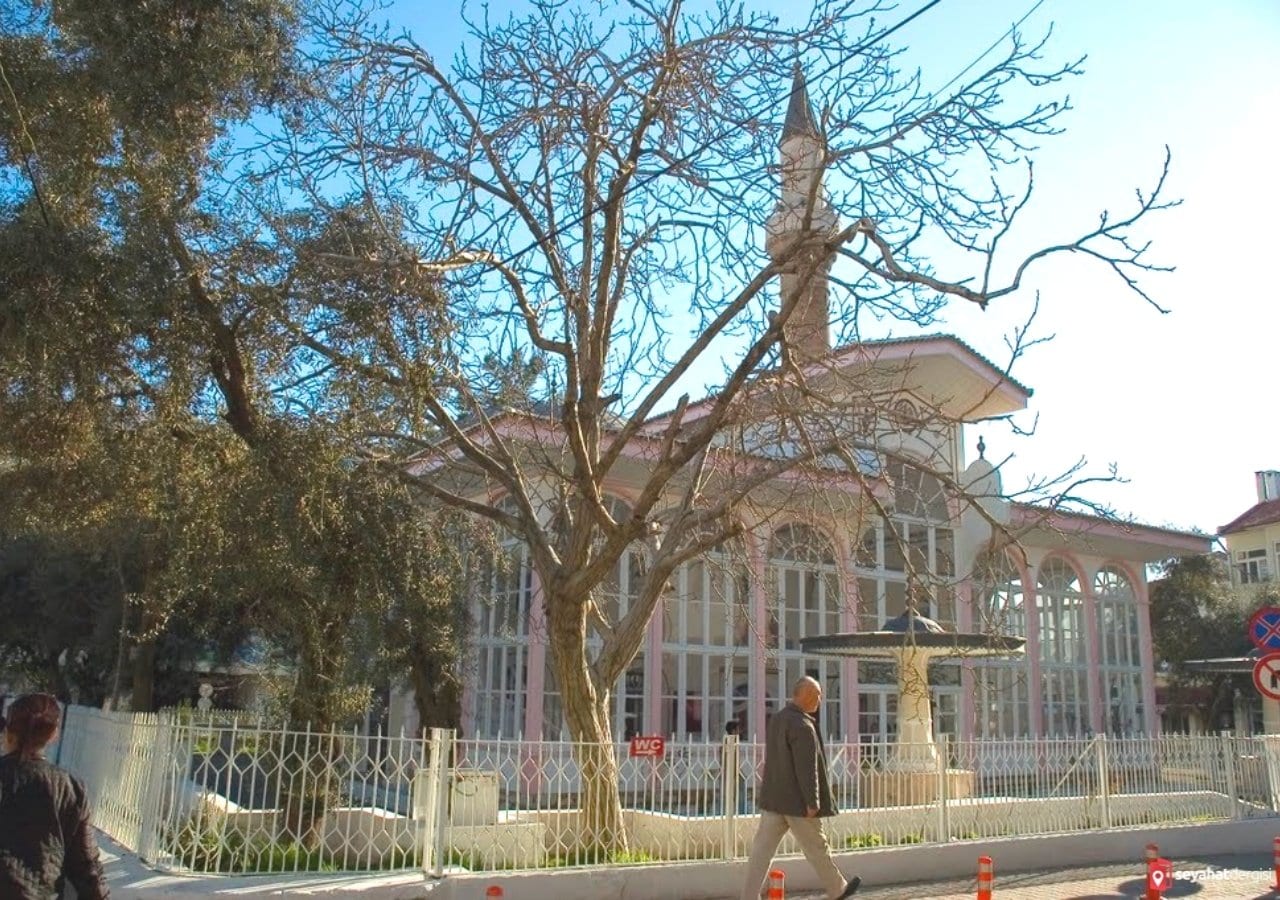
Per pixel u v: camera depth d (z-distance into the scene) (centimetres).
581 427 1076
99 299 832
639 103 1080
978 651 1235
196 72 885
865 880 1012
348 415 979
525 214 1088
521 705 1786
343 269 910
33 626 2706
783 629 2014
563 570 1041
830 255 952
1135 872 1134
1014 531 1116
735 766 976
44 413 938
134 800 885
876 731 2186
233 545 939
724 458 1217
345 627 1044
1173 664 3559
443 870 819
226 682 2736
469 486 1498
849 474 1155
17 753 441
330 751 840
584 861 909
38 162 860
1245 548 4347
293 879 773
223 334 931
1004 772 1202
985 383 2236
